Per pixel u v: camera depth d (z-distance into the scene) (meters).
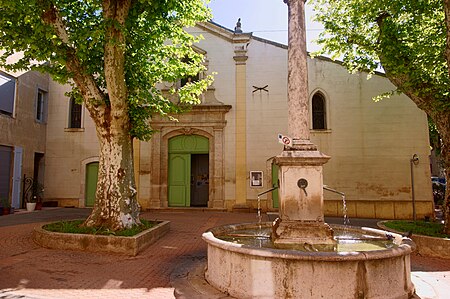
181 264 6.37
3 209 12.93
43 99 16.67
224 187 15.38
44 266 5.95
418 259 7.21
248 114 15.63
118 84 8.01
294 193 5.42
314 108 15.41
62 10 8.20
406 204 14.35
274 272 4.20
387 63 8.92
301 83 5.73
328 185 14.80
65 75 7.99
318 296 4.05
